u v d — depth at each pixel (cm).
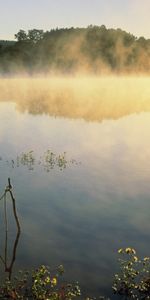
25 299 1017
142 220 1540
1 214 1591
